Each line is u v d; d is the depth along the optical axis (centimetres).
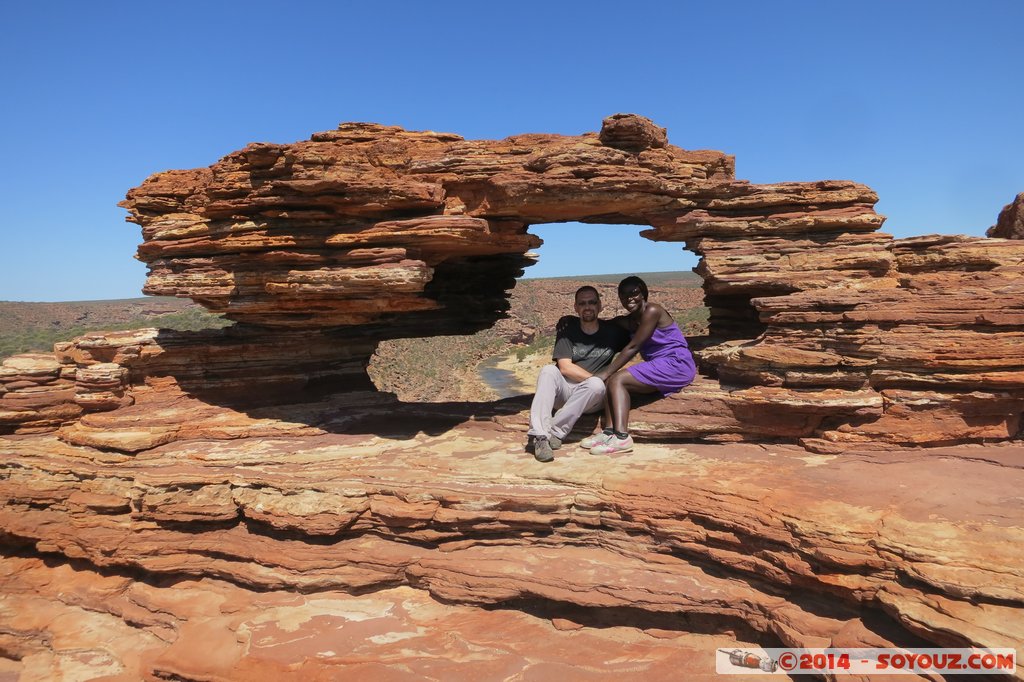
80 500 913
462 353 6819
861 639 557
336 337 1186
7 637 851
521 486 789
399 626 720
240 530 857
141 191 1032
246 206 926
